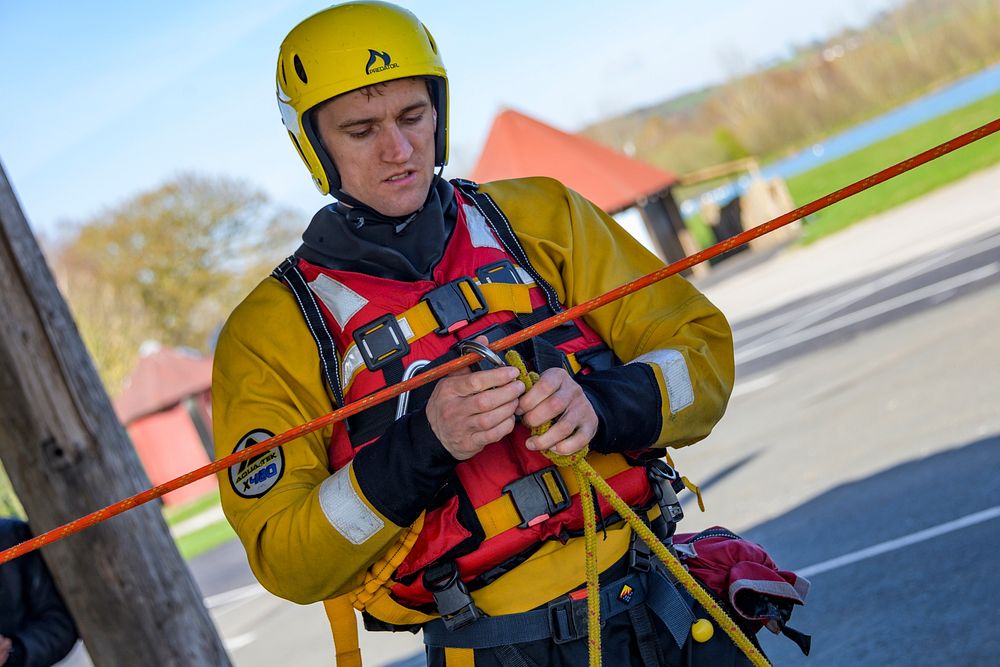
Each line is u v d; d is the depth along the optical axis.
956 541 4.70
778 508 6.22
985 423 6.13
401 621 2.01
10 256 3.75
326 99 1.95
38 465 3.76
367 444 1.92
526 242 2.12
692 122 62.91
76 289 35.00
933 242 15.73
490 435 1.73
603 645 1.95
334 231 2.03
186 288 40.06
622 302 2.13
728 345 2.16
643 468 2.03
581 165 26.72
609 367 2.07
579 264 2.12
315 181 2.07
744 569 2.10
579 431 1.79
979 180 21.05
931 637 3.96
